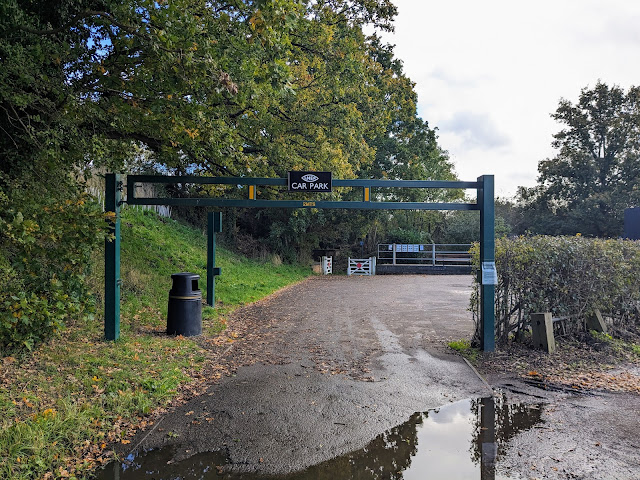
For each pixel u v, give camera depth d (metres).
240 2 7.94
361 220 27.94
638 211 18.83
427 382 6.04
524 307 7.57
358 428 4.62
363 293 16.08
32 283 6.33
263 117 12.14
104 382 5.57
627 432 4.43
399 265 26.30
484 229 7.45
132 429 4.57
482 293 7.41
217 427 4.63
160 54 6.66
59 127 7.46
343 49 15.24
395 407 5.18
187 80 6.96
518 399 5.41
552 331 7.32
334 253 30.17
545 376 6.24
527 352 7.25
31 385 5.20
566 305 7.64
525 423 4.70
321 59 14.68
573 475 3.63
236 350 7.70
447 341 8.31
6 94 6.27
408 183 7.74
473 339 7.77
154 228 17.89
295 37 13.41
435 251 28.39
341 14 16.11
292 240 28.16
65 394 5.09
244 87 8.71
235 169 11.61
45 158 7.23
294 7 7.05
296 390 5.72
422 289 17.36
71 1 7.27
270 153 13.93
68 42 7.90
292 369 6.62
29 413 4.52
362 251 29.94
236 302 12.89
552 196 36.59
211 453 4.09
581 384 5.90
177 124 7.76
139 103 8.15
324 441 4.32
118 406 4.93
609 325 8.26
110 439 4.33
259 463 3.91
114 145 8.20
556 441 4.26
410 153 27.19
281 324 10.04
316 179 7.78
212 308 11.19
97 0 7.33
